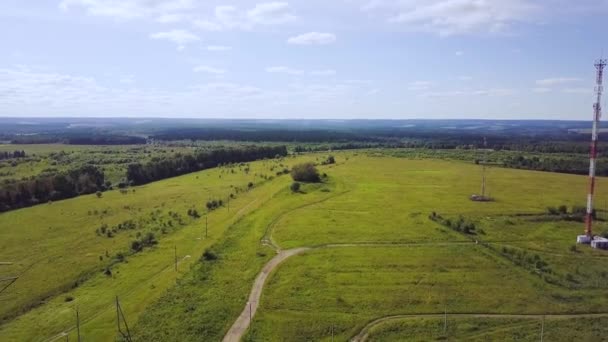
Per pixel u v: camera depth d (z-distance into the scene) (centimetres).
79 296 8169
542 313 6969
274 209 12900
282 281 8094
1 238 11225
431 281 8025
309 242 10038
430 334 6438
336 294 7581
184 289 7888
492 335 6381
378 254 9262
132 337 6500
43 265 9512
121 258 9881
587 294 7550
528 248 9712
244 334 6519
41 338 6825
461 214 12231
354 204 13525
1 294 8238
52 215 13300
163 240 10981
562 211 12344
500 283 7950
